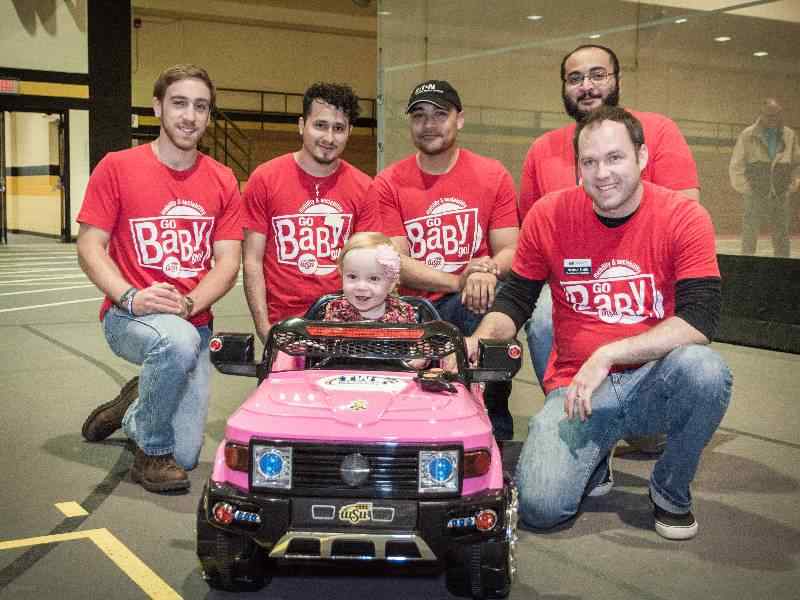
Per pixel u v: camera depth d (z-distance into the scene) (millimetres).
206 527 2766
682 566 3174
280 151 26953
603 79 4488
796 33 8219
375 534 2605
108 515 3604
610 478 3953
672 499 3445
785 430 5109
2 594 2846
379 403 2816
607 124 3322
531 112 12500
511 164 12594
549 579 3047
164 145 4184
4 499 3760
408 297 3736
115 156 4152
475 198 4711
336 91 4383
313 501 2639
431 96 4480
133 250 4195
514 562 2891
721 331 8289
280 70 26906
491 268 4289
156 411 3859
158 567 3102
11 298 10742
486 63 12531
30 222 24328
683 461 3367
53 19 19797
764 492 4023
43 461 4309
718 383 3232
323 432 2658
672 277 3512
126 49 20609
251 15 25656
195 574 3055
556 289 3705
